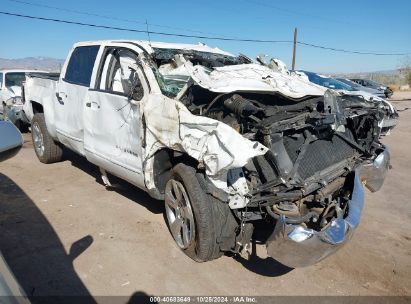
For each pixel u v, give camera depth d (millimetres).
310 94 3986
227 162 3049
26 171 6336
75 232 4152
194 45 5703
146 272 3457
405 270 3662
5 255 3631
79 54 5512
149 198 5176
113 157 4520
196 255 3553
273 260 3746
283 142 3588
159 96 3725
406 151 8773
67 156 7297
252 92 3719
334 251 3098
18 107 9336
